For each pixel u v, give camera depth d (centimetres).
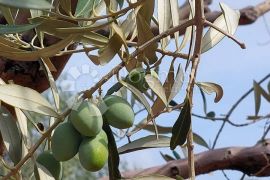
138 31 47
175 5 51
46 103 45
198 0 44
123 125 46
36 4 34
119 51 46
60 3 44
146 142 51
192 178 45
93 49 49
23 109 45
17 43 50
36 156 50
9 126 49
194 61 44
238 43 44
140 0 44
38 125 51
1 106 49
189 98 43
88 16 50
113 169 47
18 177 47
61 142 45
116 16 44
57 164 47
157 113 49
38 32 50
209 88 50
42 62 47
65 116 45
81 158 45
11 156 49
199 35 44
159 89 45
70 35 44
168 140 51
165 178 45
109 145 46
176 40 50
